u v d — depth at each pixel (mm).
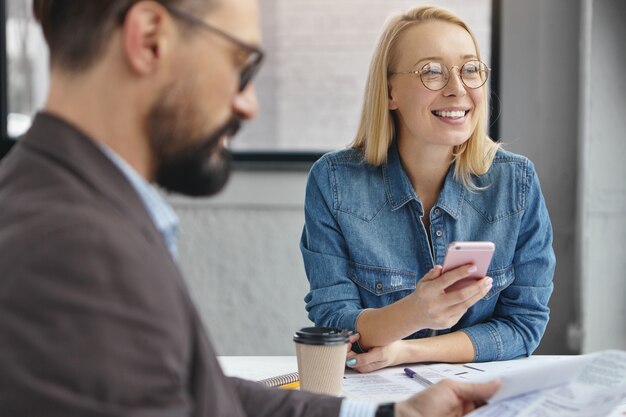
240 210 3113
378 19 3113
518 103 2928
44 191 657
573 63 2896
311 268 1757
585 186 2791
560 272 2945
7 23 3242
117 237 625
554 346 2951
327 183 1779
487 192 1778
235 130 811
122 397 599
